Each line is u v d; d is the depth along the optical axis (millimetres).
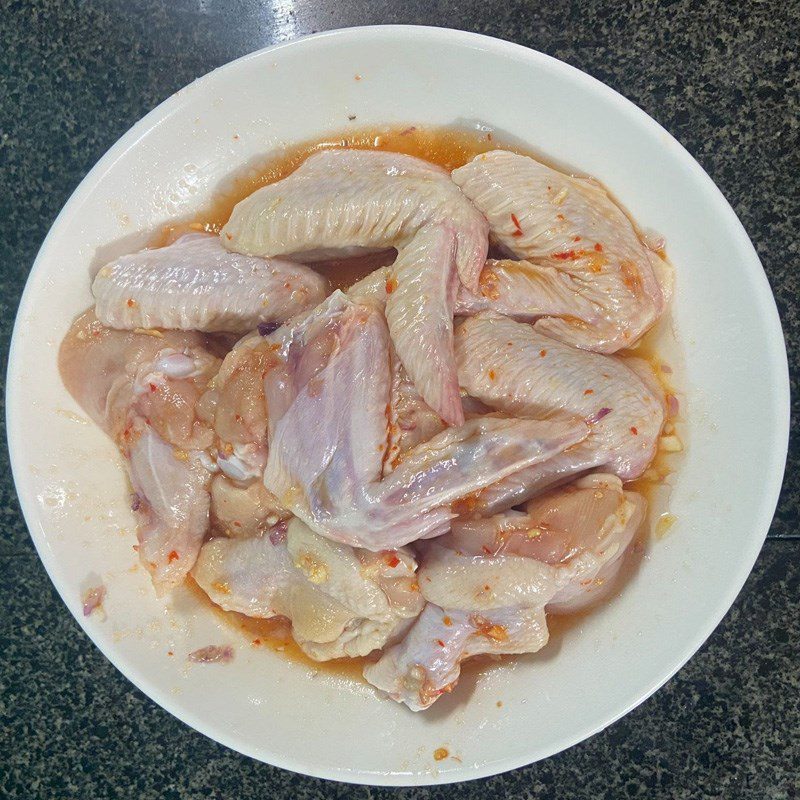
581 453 322
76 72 385
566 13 370
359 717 352
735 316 326
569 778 394
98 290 335
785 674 385
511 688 346
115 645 345
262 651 360
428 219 317
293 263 341
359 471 308
